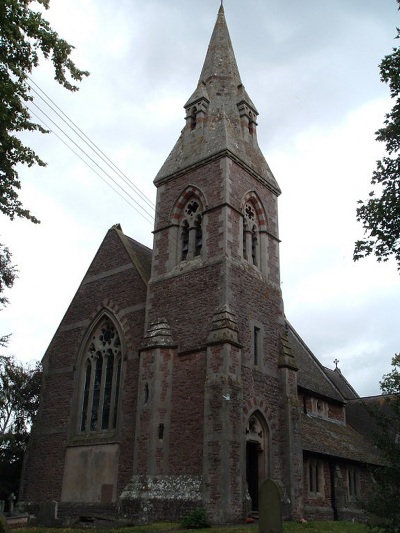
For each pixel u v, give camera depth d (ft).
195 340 76.69
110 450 81.56
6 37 48.21
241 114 100.58
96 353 94.12
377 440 43.57
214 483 64.85
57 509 81.51
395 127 55.21
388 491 41.06
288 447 77.61
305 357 120.57
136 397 81.76
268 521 35.22
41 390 98.22
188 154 94.38
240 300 79.56
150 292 86.74
